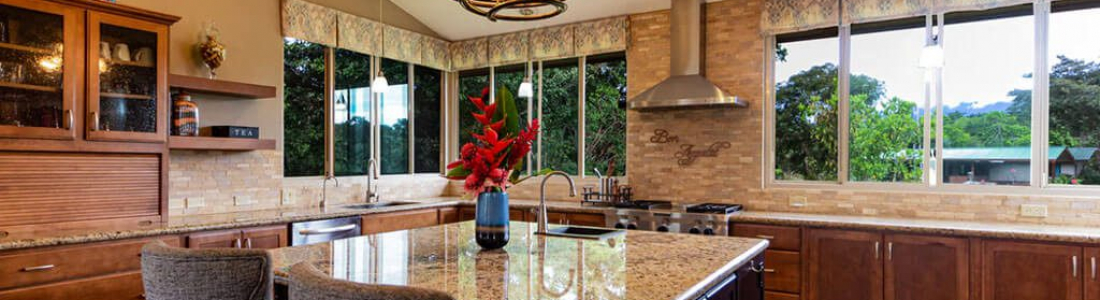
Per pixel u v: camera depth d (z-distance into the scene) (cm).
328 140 505
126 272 316
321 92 502
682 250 243
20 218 306
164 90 359
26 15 307
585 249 245
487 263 213
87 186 330
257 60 443
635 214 455
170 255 157
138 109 349
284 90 470
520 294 165
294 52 479
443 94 625
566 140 566
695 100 441
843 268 386
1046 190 387
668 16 507
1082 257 320
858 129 447
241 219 373
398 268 203
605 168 546
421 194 593
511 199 577
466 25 589
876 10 423
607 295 165
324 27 486
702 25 485
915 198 420
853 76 448
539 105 580
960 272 352
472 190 241
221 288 154
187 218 376
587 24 539
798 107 468
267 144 418
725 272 206
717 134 489
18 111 305
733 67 480
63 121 317
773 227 410
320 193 495
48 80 314
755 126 473
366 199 528
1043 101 388
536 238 278
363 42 519
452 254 232
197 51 407
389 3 554
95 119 328
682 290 171
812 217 413
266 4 449
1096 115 375
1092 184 376
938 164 420
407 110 587
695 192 498
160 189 362
